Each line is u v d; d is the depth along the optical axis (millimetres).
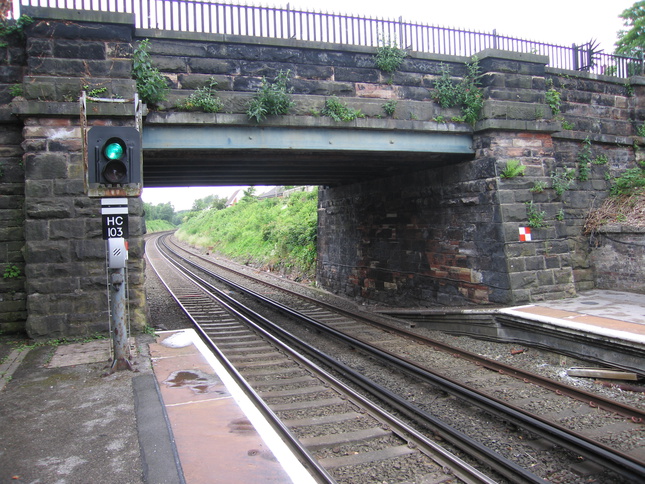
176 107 9844
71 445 4586
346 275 19672
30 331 8695
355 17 11641
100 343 8586
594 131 14203
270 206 46594
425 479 4996
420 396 7684
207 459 4262
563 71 13773
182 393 5984
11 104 9203
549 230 12062
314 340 11695
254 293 19031
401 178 15555
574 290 12125
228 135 10352
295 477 3941
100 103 8961
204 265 34344
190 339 8742
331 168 14680
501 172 11812
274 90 10250
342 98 11148
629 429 6074
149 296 19656
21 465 4211
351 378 8500
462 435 5828
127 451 4441
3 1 9164
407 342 11203
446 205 13523
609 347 8078
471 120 12164
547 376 8391
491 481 4734
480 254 12266
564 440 5617
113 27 9258
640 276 12398
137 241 9359
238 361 9547
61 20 9008
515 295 11438
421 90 11977
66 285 8867
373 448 5730
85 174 6559
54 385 6320
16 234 9453
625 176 14109
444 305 13680
